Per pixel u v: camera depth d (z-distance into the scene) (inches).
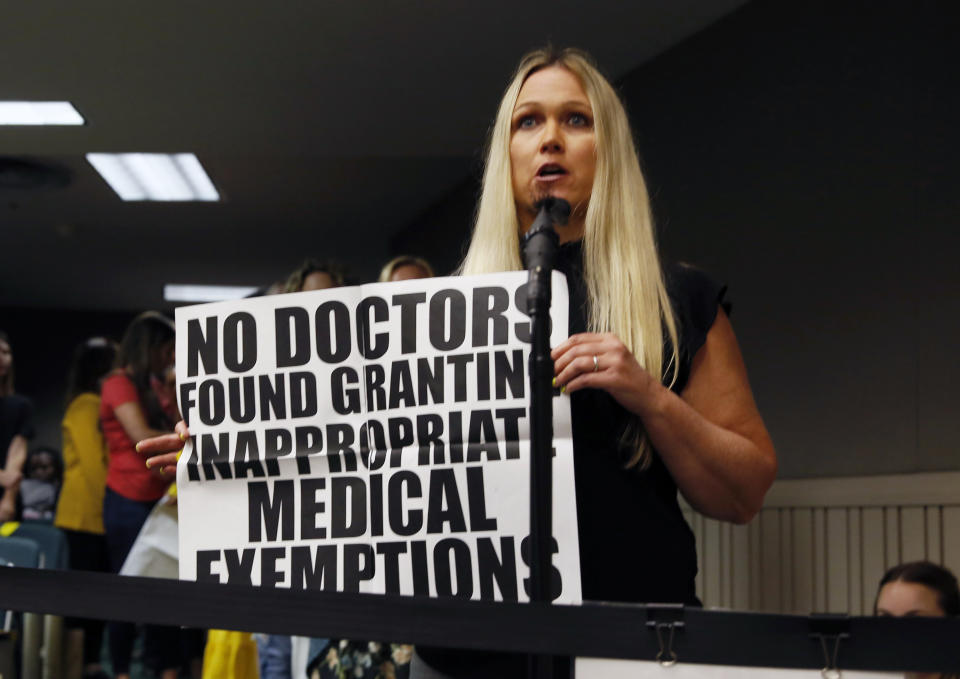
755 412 59.4
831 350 149.0
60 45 176.2
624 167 60.8
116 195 331.3
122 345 185.0
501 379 53.6
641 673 43.9
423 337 54.7
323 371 55.6
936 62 131.1
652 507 56.2
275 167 295.7
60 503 204.2
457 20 169.6
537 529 48.8
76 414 205.8
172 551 144.9
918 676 42.8
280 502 55.1
